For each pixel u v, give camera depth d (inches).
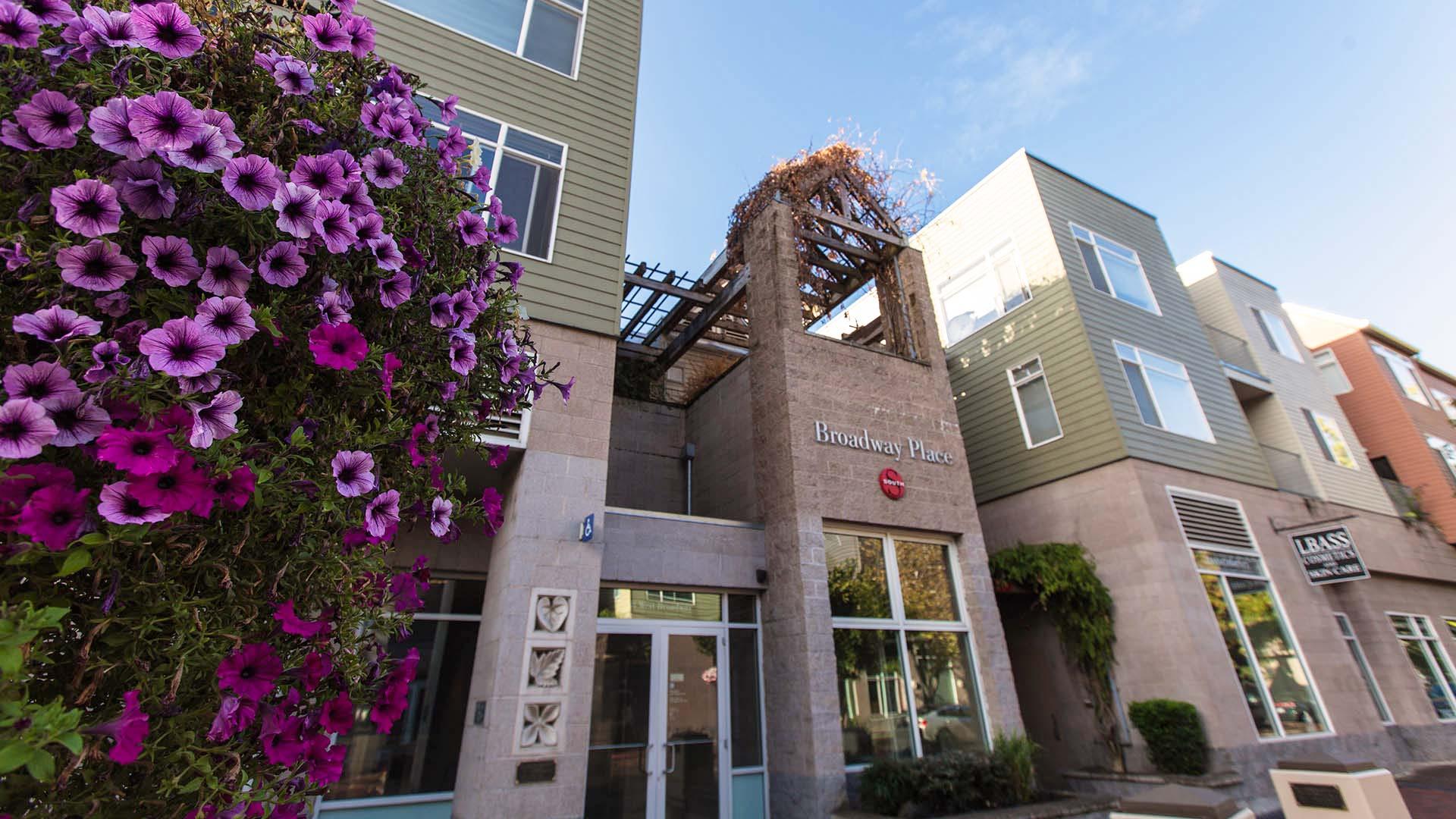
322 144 88.0
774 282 368.2
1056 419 464.4
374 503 78.1
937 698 316.2
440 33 310.5
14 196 59.9
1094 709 376.8
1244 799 317.1
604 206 316.2
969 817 251.1
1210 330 583.8
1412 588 577.6
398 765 236.1
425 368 93.7
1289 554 462.3
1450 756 465.7
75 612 56.4
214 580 63.5
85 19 64.5
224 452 61.5
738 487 362.0
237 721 60.9
